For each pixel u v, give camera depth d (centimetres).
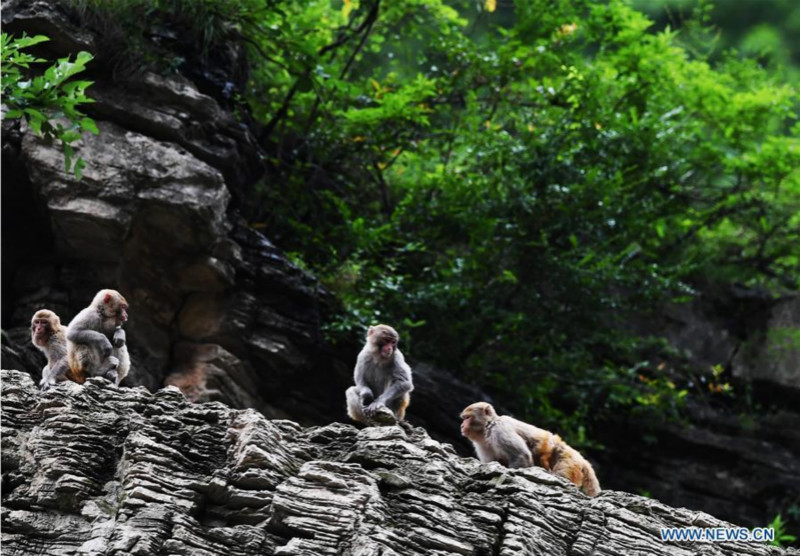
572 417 1991
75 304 1486
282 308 1630
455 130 2172
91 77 1516
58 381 1030
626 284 2084
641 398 2045
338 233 1936
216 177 1508
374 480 857
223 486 838
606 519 888
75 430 875
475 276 2017
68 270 1496
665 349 2186
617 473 2120
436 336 1958
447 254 2123
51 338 1047
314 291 1667
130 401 930
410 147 2088
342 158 2055
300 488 828
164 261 1520
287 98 1911
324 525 803
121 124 1514
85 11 1508
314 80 1812
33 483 838
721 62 2758
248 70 1855
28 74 1452
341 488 830
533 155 2052
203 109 1573
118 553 773
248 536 803
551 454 1065
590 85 2158
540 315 2020
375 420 1038
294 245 1933
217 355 1538
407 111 1964
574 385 2062
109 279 1488
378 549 783
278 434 898
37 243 1525
